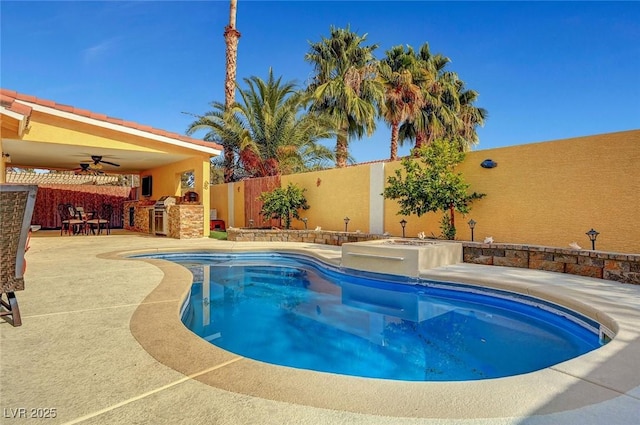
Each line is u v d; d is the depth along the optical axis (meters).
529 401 2.01
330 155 16.98
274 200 12.09
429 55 19.38
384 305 5.45
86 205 18.98
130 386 2.20
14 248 3.08
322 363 3.40
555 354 3.59
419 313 5.03
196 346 2.82
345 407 1.97
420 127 18.00
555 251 6.04
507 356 3.55
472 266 6.75
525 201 7.15
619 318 3.44
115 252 8.54
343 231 10.98
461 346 3.84
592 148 6.30
